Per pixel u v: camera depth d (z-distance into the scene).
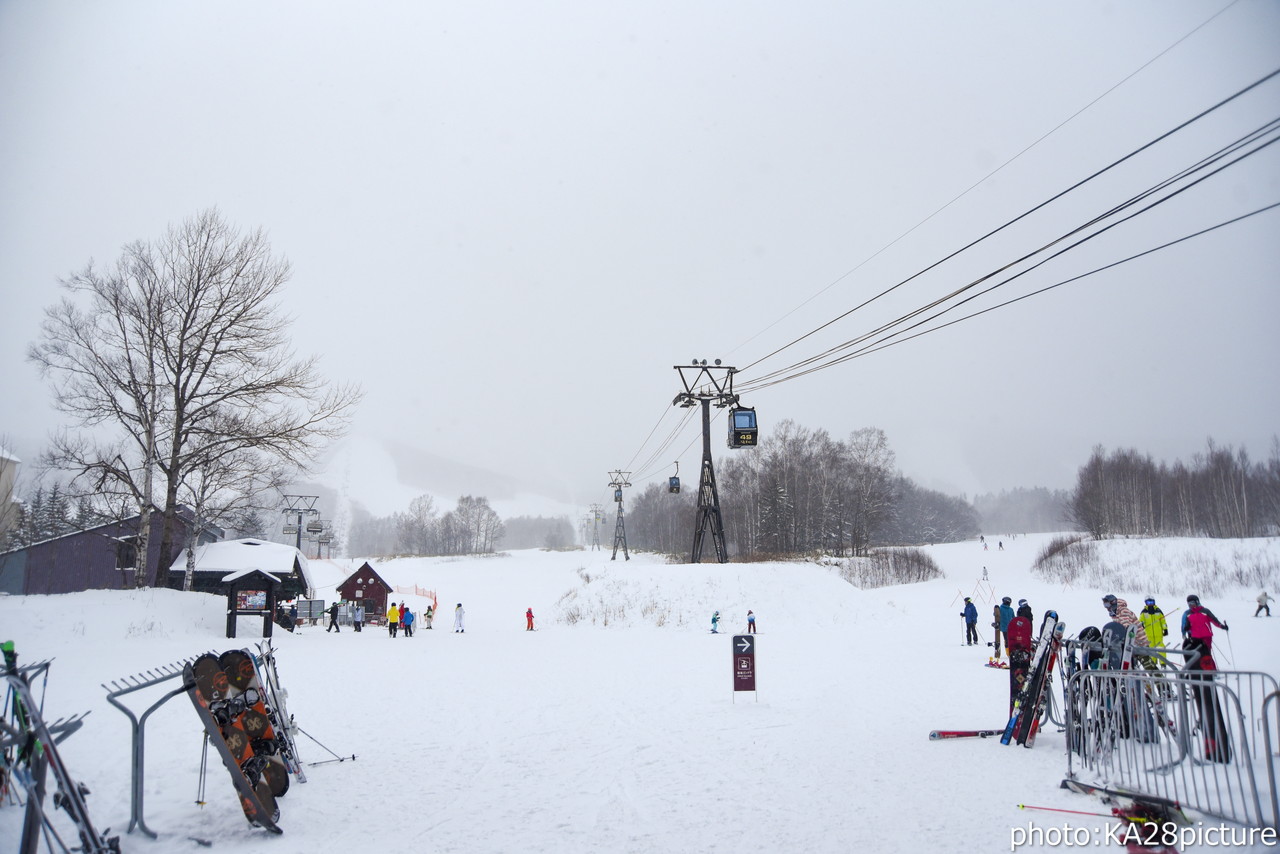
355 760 10.65
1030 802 8.04
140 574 33.12
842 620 38.34
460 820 8.01
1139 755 8.77
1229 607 35.38
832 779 9.26
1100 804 7.87
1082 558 63.78
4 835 7.04
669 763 10.36
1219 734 8.30
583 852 7.07
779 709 14.31
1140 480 89.69
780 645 27.59
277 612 38.84
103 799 8.40
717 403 47.25
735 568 42.59
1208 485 85.75
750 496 97.06
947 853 6.72
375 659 24.34
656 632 36.28
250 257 34.91
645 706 14.95
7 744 6.28
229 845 7.23
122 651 23.39
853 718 13.16
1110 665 10.02
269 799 7.77
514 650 27.70
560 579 80.94
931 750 10.58
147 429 33.75
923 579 67.69
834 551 87.75
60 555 43.25
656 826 7.74
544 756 10.85
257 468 36.06
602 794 8.93
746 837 7.32
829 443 94.94
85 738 11.34
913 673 18.84
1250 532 77.38
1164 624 14.41
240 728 7.88
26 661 20.77
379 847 7.22
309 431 35.12
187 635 29.98
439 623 49.31
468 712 14.37
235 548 39.78
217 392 34.69
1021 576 66.31
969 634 26.28
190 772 9.47
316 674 20.27
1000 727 12.04
